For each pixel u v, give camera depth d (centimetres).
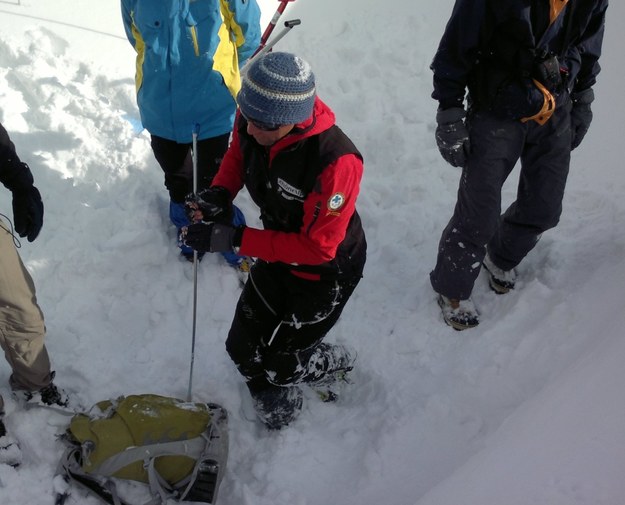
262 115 205
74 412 295
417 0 536
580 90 323
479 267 338
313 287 258
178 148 335
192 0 298
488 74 296
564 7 277
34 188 257
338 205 220
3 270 244
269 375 281
